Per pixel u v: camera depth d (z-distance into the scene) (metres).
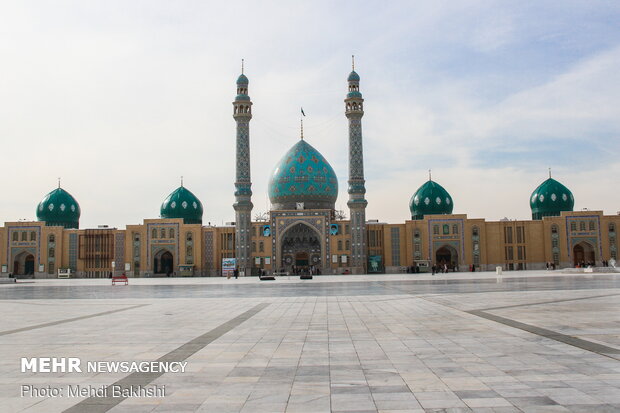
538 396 6.42
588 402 6.14
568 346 9.65
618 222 57.03
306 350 9.77
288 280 43.78
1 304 21.25
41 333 12.38
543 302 18.09
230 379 7.58
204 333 12.16
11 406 6.36
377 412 5.91
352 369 8.09
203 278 52.47
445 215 58.50
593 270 47.94
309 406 6.19
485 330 11.78
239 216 57.16
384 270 58.34
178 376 7.80
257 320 14.61
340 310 16.95
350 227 57.16
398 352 9.39
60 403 6.46
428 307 17.34
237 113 57.59
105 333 12.30
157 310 18.00
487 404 6.12
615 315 14.15
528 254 57.88
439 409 5.98
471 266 57.69
